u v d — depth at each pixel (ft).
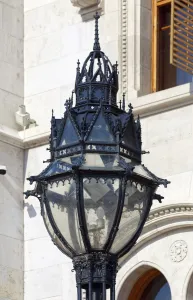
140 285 71.10
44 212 46.78
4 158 76.89
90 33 77.61
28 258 75.92
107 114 46.91
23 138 77.82
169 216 68.85
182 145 69.92
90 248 44.86
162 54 75.25
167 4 75.77
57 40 79.46
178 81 74.13
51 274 74.59
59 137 46.75
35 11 81.05
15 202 76.84
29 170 77.41
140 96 73.61
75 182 44.91
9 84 79.36
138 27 75.20
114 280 45.37
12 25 80.69
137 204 46.01
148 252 69.82
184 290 67.97
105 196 44.83
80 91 48.42
